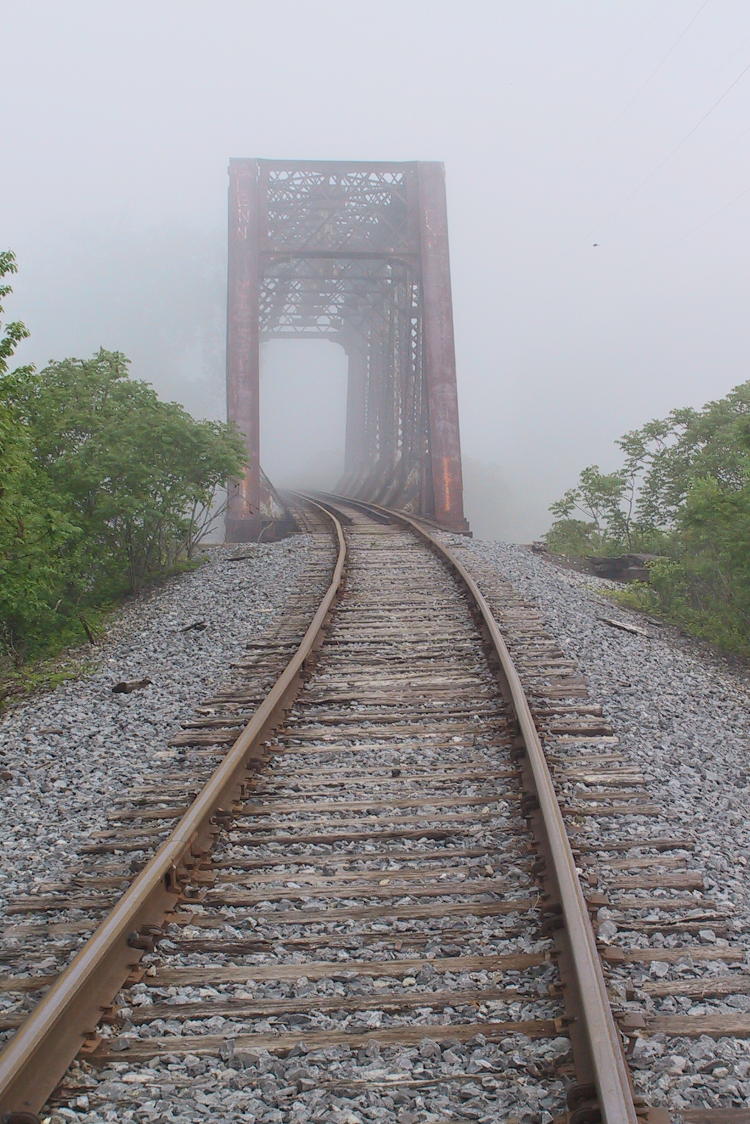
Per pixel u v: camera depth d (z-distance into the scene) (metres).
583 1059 3.35
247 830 5.84
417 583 15.17
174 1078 3.45
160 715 8.92
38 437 16.39
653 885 4.96
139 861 5.41
